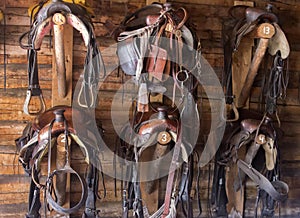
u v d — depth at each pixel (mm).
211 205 2779
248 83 2592
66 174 2436
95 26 2604
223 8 2789
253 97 2832
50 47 2549
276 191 2381
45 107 2473
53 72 2539
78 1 2275
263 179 2410
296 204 2965
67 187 2551
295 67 2922
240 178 2594
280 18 2877
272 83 2521
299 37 2924
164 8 2215
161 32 2174
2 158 2541
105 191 2520
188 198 2357
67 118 2307
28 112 2375
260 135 2473
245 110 2711
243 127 2518
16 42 2523
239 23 2502
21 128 2559
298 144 2951
